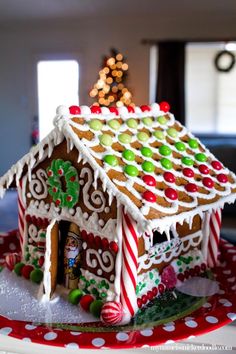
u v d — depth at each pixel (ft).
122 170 1.14
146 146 1.29
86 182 1.18
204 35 4.82
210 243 1.52
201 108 5.11
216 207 1.24
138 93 5.10
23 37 5.26
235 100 4.97
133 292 1.15
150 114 1.43
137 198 1.08
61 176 1.25
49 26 5.16
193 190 1.22
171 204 1.13
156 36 4.95
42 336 1.03
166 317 1.16
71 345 0.99
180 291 1.34
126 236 1.12
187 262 1.45
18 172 1.31
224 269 1.53
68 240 1.28
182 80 4.93
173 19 4.85
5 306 1.22
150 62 5.01
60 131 1.18
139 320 1.15
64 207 1.26
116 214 1.13
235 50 4.92
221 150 3.25
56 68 5.27
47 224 1.33
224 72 4.82
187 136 1.47
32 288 1.34
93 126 1.20
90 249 1.23
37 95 5.35
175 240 1.36
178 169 1.29
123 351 1.03
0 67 5.39
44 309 1.21
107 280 1.19
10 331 1.05
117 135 1.25
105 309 1.11
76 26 5.09
